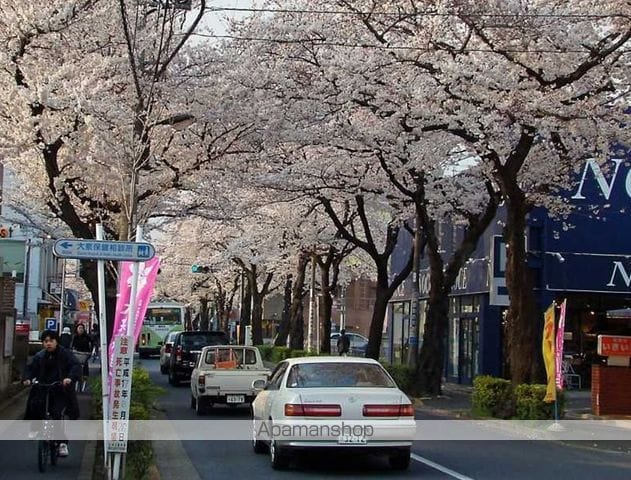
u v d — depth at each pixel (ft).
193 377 71.67
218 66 69.92
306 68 69.51
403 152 72.02
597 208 95.61
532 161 74.64
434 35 59.82
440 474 40.14
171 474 39.96
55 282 204.44
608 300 100.42
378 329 94.02
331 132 71.97
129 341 33.42
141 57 62.08
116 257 33.40
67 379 39.50
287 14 68.18
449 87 57.31
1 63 63.82
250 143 74.54
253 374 67.31
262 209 120.88
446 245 118.11
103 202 76.69
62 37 66.49
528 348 62.08
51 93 62.80
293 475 39.65
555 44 55.57
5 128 65.77
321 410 38.70
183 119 64.59
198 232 155.74
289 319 158.61
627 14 55.36
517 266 62.54
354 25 66.80
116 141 63.87
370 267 152.15
